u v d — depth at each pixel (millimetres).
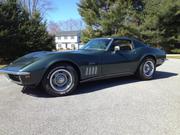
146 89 5504
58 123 3424
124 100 4566
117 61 5906
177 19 27375
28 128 3258
